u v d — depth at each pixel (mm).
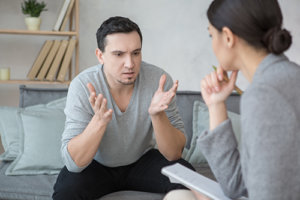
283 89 840
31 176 1952
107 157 1759
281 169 804
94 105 1505
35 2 2980
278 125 812
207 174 2006
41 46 3076
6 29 2891
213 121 1084
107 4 3135
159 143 1698
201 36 3299
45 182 1879
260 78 883
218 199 1033
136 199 1647
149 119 1787
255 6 914
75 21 3004
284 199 811
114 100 1747
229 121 1042
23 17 3021
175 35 3260
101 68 1784
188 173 1155
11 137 2188
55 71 2779
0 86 3066
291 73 866
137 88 1765
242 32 925
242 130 876
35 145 2025
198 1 3275
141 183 1776
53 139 2057
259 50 937
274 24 917
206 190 1065
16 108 2299
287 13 3426
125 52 1572
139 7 3189
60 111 2184
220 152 1040
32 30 2785
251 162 833
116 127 1722
